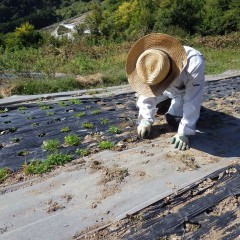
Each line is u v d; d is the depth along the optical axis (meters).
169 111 5.41
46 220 3.31
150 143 4.93
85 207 3.49
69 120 6.07
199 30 32.09
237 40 25.47
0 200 3.68
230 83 9.88
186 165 4.25
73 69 16.39
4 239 3.08
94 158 4.51
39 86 11.93
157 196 3.61
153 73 4.20
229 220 3.30
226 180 3.90
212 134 5.27
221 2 35.25
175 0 33.06
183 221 3.28
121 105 7.20
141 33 32.59
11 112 6.93
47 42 29.19
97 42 29.62
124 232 3.15
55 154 4.50
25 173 4.19
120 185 3.84
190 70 4.42
